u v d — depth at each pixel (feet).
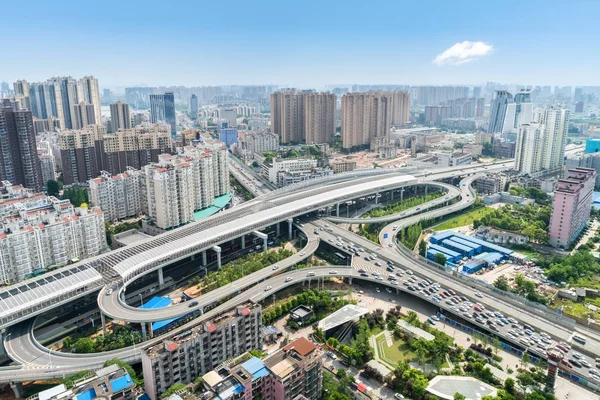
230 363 597.52
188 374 635.66
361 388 647.15
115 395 518.78
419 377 646.74
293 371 573.33
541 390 629.51
